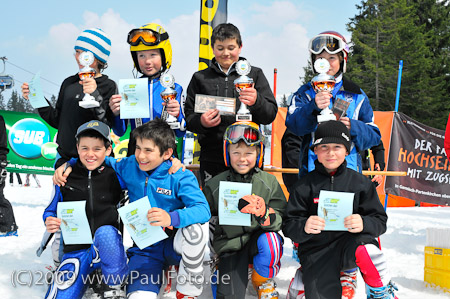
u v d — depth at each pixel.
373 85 32.38
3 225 5.31
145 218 2.68
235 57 3.59
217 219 3.06
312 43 3.34
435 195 9.34
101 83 3.60
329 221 2.70
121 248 2.71
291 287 2.90
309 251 2.78
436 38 34.66
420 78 30.83
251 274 3.14
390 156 9.27
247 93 3.22
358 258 2.60
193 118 3.46
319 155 2.83
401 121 9.28
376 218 2.73
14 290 2.98
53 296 2.68
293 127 3.29
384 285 2.60
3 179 5.53
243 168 3.03
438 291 3.27
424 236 6.27
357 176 2.85
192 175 2.90
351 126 3.08
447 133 3.85
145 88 3.35
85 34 3.70
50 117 3.65
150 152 2.77
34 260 3.92
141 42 3.61
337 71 3.38
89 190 2.90
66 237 2.85
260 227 2.95
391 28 33.97
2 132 5.75
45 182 16.66
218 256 3.05
